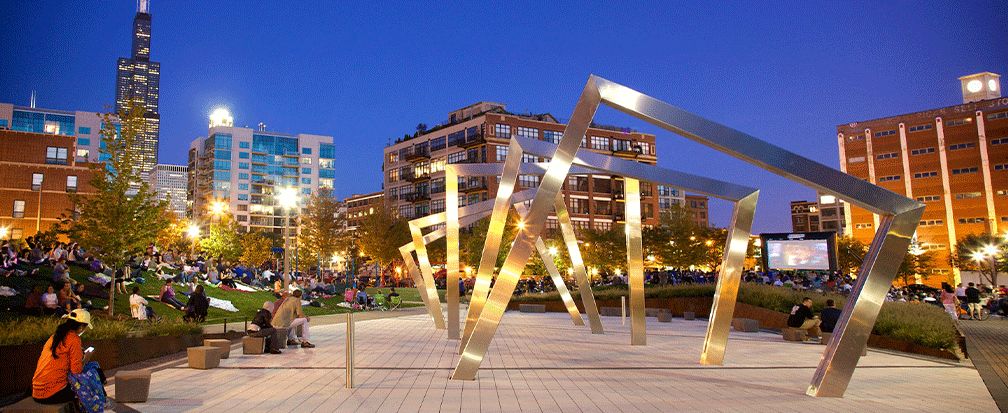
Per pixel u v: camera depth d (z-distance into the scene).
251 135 144.50
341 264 93.50
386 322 24.64
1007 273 68.88
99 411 7.50
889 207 9.91
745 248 13.43
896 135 95.50
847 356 9.54
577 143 10.85
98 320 13.74
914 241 73.50
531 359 13.68
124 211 21.11
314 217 62.81
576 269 20.12
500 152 83.69
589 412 8.23
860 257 66.88
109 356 11.66
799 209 152.62
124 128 22.17
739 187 13.61
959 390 10.19
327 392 9.61
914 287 50.31
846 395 9.65
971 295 29.19
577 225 86.38
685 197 138.12
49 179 58.56
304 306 30.50
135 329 14.00
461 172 18.25
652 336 19.08
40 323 11.29
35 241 28.52
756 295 23.53
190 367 12.13
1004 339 19.17
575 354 14.57
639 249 16.91
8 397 9.07
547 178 11.01
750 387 10.30
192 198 153.12
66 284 18.45
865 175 97.25
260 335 14.49
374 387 10.09
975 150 89.75
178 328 14.94
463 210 21.97
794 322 18.34
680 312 28.27
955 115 91.62
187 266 31.30
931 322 16.33
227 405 8.58
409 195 94.12
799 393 9.77
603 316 28.75
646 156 97.31
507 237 51.62
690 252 54.84
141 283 26.03
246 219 141.38
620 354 14.59
